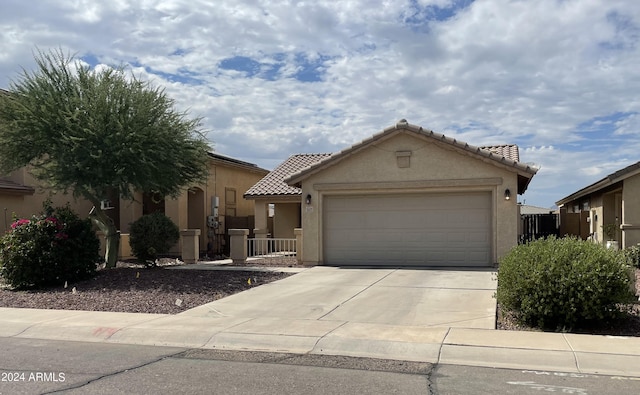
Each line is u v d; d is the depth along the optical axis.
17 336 9.66
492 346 8.20
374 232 18.44
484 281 14.32
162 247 17.45
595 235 22.59
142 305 12.09
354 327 9.55
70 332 9.74
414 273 16.12
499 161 16.80
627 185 17.94
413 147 17.77
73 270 15.29
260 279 15.46
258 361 7.80
